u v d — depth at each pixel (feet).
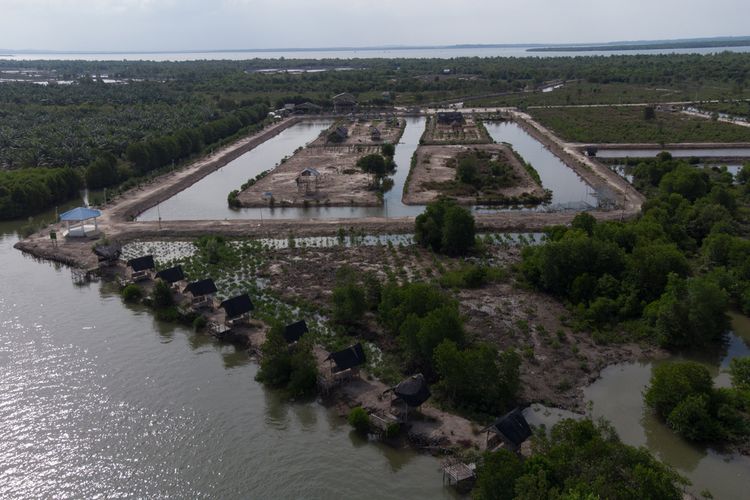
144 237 297.94
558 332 189.98
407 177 409.28
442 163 452.35
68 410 157.58
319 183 399.44
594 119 638.12
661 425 149.28
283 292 226.58
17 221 339.98
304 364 165.27
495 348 174.81
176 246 285.23
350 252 270.87
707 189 334.03
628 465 112.68
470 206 346.95
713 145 491.31
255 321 202.90
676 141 508.12
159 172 440.45
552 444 127.75
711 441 142.51
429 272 242.78
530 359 176.86
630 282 209.67
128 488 130.62
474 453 134.62
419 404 146.92
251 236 297.53
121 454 141.08
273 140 620.49
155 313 213.87
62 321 208.64
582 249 218.38
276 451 141.79
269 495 127.54
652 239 249.75
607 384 167.32
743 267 219.82
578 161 447.83
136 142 472.44
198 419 153.99
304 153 510.58
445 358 154.20
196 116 643.45
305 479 132.05
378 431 145.69
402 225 303.68
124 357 184.55
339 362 164.76
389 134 597.11
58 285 242.17
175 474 134.41
